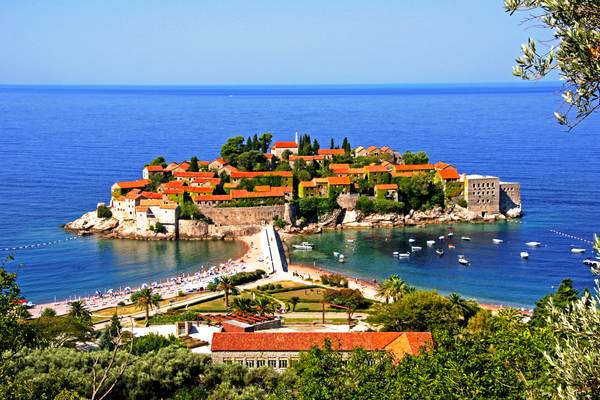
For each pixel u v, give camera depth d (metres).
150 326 160.38
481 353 67.12
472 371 62.72
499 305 191.25
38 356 89.62
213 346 122.44
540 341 63.56
